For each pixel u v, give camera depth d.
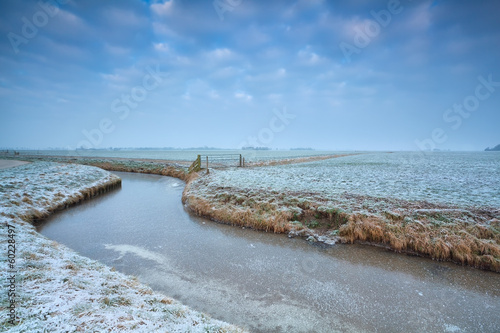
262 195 14.38
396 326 5.31
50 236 10.47
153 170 37.47
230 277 7.31
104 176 24.92
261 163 39.66
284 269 7.85
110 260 8.31
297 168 31.25
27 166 27.05
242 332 4.61
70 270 5.90
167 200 17.91
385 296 6.41
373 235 9.80
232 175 22.80
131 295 5.27
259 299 6.22
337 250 9.31
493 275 7.51
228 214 12.84
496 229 9.04
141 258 8.52
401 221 10.18
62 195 16.16
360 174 23.80
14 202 12.68
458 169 28.31
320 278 7.30
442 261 8.40
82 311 3.96
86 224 12.22
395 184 17.47
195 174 25.81
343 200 12.77
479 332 5.18
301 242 10.12
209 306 5.90
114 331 3.54
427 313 5.75
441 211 10.58
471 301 6.26
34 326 3.33
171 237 10.59
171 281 7.04
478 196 13.18
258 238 10.56
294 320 5.43
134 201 17.56
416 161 44.72
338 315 5.64
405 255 8.87
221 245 9.79
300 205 12.72
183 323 4.38
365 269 7.88
